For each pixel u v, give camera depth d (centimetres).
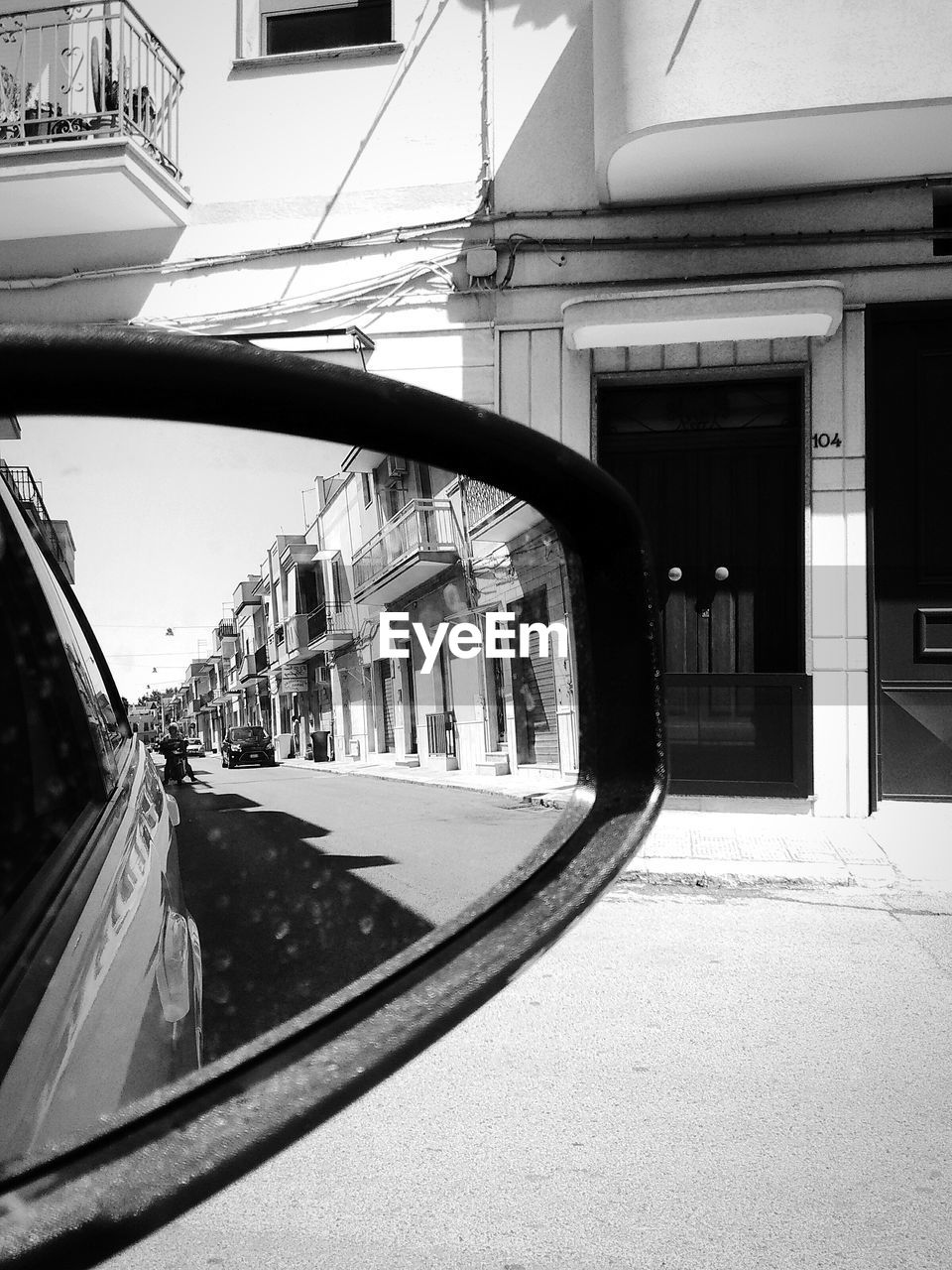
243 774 87
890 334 680
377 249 712
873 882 483
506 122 702
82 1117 57
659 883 496
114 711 105
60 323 47
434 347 704
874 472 675
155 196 693
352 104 719
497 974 69
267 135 727
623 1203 207
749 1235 195
